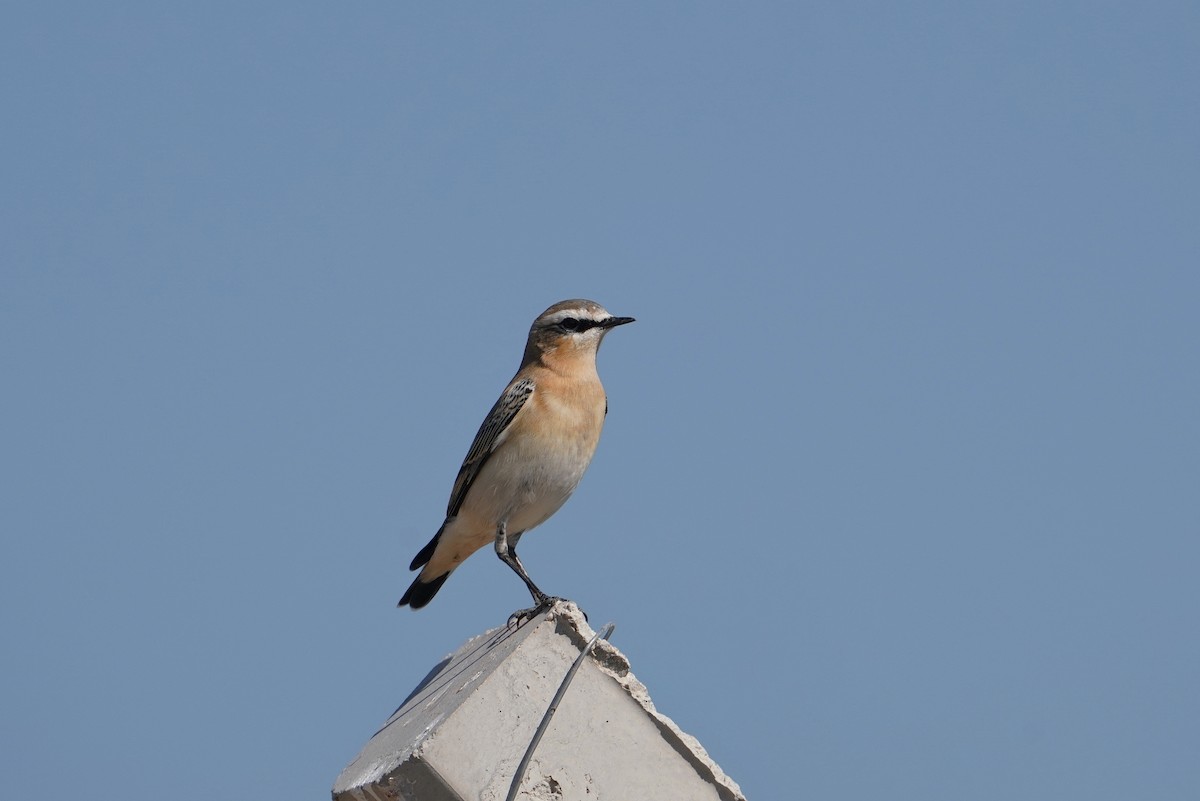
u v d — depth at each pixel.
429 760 11.41
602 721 11.99
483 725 11.71
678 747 12.10
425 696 14.55
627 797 11.81
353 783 12.70
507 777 11.57
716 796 12.03
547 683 12.05
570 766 11.77
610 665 12.21
